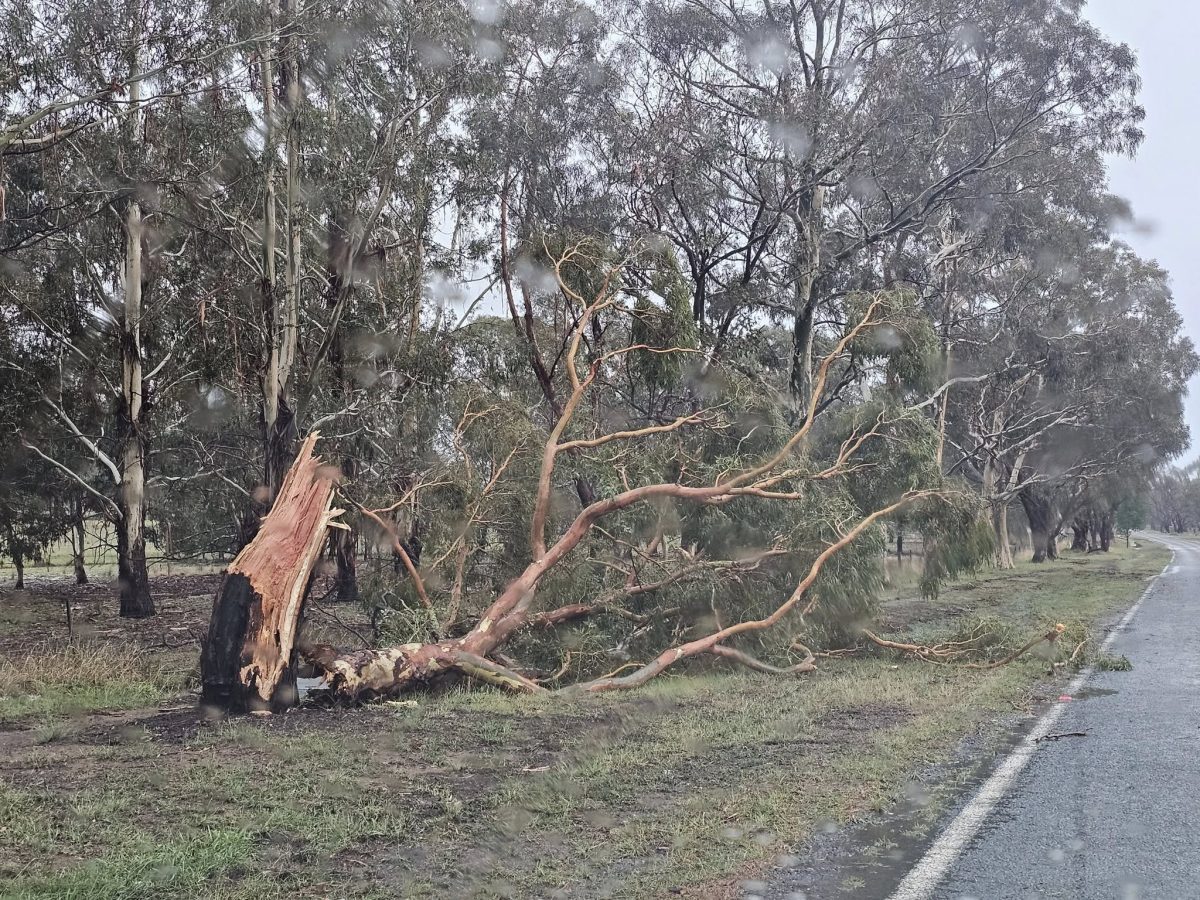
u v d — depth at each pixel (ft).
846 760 24.50
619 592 42.29
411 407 65.98
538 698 33.81
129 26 52.75
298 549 32.30
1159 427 155.74
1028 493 185.68
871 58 74.79
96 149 57.77
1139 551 249.55
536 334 66.59
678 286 53.72
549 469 41.45
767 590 43.29
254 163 59.52
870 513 53.01
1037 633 44.98
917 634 55.26
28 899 14.84
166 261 77.92
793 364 77.46
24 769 23.47
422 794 21.39
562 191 71.00
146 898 15.26
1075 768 23.86
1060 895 15.39
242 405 80.53
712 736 27.27
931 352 55.83
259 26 55.47
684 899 15.39
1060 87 78.07
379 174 63.82
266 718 30.04
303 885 15.93
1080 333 113.70
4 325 77.92
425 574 44.37
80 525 113.91
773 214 78.69
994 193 87.76
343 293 63.16
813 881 16.15
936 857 17.29
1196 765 24.02
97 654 44.52
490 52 64.59
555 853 17.65
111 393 83.46
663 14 73.36
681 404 70.59
